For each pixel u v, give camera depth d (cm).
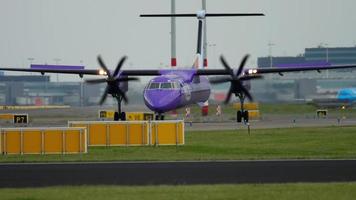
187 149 17125
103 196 10181
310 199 9862
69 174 12575
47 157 15625
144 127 18150
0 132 16612
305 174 12281
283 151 16462
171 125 18112
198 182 11538
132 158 15138
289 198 9938
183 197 10069
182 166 13575
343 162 14000
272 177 11969
